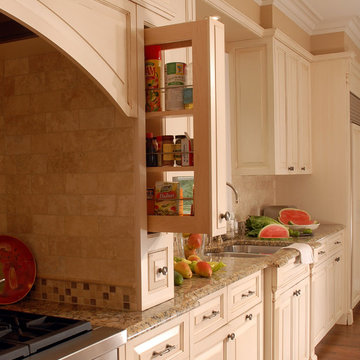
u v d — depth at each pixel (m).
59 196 2.00
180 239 2.65
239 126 4.11
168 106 1.93
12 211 2.09
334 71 4.80
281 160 4.11
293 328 3.24
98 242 1.93
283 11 4.31
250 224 4.14
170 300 2.01
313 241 3.72
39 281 2.05
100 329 1.61
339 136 4.79
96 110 1.93
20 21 1.42
